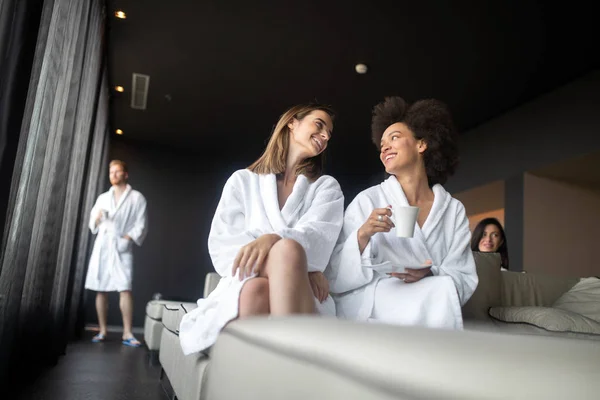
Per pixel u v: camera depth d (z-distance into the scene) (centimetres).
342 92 512
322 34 416
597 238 496
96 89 355
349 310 128
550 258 479
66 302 311
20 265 151
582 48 403
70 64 206
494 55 425
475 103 510
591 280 182
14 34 105
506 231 503
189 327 103
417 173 148
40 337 223
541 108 476
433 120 149
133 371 252
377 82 488
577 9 358
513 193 497
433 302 119
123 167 426
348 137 615
